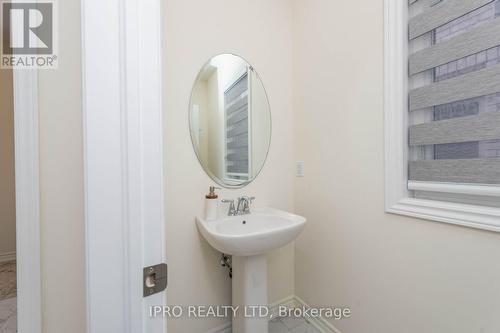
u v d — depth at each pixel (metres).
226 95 1.49
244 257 1.30
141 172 0.48
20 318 0.47
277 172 1.70
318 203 1.53
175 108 1.33
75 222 0.50
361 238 1.25
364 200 1.23
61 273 0.49
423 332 0.99
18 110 0.47
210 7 1.43
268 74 1.66
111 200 0.45
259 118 1.63
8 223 2.47
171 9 1.31
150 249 0.49
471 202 0.90
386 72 1.10
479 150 0.87
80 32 0.47
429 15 0.98
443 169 0.96
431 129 0.98
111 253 0.46
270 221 1.47
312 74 1.56
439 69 0.98
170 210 1.32
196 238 1.40
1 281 2.07
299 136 1.69
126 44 0.46
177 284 1.35
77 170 0.49
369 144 1.20
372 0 1.17
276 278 1.70
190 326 1.39
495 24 0.79
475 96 0.85
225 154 1.50
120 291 0.46
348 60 1.30
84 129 0.43
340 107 1.36
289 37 1.74
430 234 0.97
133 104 0.47
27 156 0.47
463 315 0.87
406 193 1.08
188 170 1.38
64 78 0.48
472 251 0.85
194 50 1.38
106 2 0.45
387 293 1.13
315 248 1.56
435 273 0.95
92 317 0.44
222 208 1.49
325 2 1.44
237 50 1.53
